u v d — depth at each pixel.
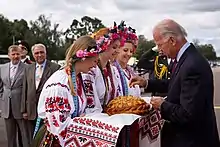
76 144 2.49
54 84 2.57
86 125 2.50
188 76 2.54
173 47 2.66
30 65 5.34
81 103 2.67
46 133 2.65
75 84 2.63
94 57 2.67
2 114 5.64
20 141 5.55
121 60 3.32
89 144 2.46
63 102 2.54
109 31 2.91
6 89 5.44
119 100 2.76
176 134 2.69
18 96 5.36
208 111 2.57
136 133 2.84
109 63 3.05
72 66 2.64
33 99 5.21
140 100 2.78
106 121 2.49
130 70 3.53
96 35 2.86
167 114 2.61
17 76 5.39
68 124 2.52
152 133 2.95
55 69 5.26
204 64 2.57
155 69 5.46
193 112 2.50
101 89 2.95
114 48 2.98
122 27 3.00
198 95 2.50
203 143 2.60
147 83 3.24
